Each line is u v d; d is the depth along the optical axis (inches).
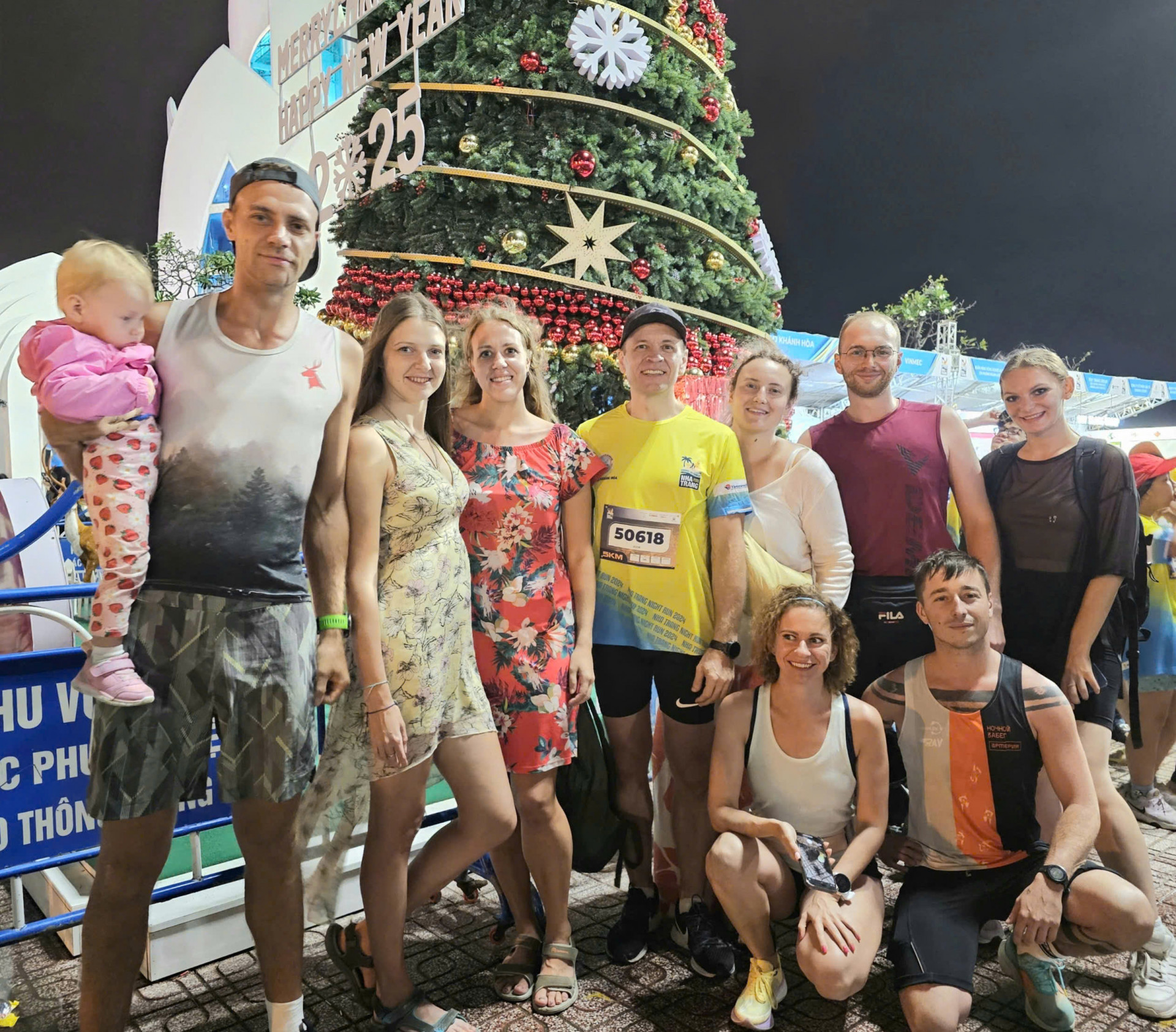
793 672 85.4
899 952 78.0
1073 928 78.8
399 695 74.0
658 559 92.6
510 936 96.3
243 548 62.1
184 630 60.9
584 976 88.9
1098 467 95.4
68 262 55.9
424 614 75.1
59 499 86.0
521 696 83.7
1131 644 113.3
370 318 121.7
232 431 60.9
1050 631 98.2
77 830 79.2
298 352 64.4
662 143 121.7
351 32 144.8
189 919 89.0
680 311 123.5
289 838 68.4
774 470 100.3
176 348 60.4
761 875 82.4
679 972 89.7
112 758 59.8
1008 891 83.8
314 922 79.6
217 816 87.0
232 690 62.2
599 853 94.3
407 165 115.8
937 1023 72.6
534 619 84.7
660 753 106.3
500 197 114.5
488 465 86.7
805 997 85.3
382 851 75.1
